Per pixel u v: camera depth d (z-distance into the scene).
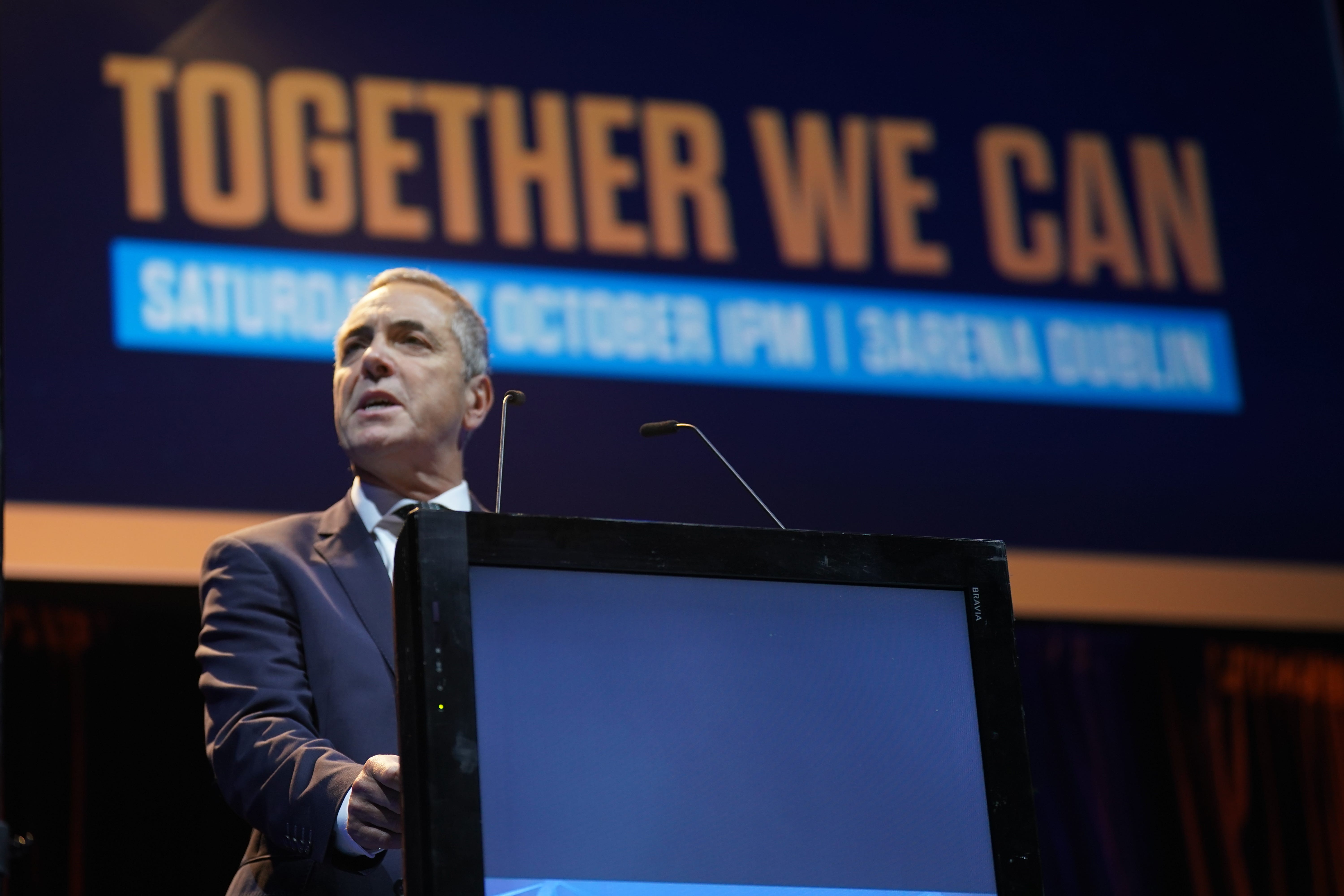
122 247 9.87
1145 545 11.05
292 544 4.81
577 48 11.07
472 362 5.57
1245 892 11.85
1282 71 12.36
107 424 9.56
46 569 9.23
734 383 10.70
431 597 2.84
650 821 2.94
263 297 10.04
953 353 11.14
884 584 3.28
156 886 10.15
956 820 3.19
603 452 10.31
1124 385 11.38
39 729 10.24
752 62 11.38
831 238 11.16
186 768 10.38
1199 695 12.25
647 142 11.02
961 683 3.30
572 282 10.60
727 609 3.14
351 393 5.34
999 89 11.81
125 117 10.08
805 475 10.62
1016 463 11.02
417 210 10.48
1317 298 11.90
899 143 11.49
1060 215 11.63
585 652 2.99
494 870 2.79
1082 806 11.85
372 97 10.59
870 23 11.70
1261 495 11.36
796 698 3.14
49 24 10.09
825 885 3.03
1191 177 11.95
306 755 4.01
